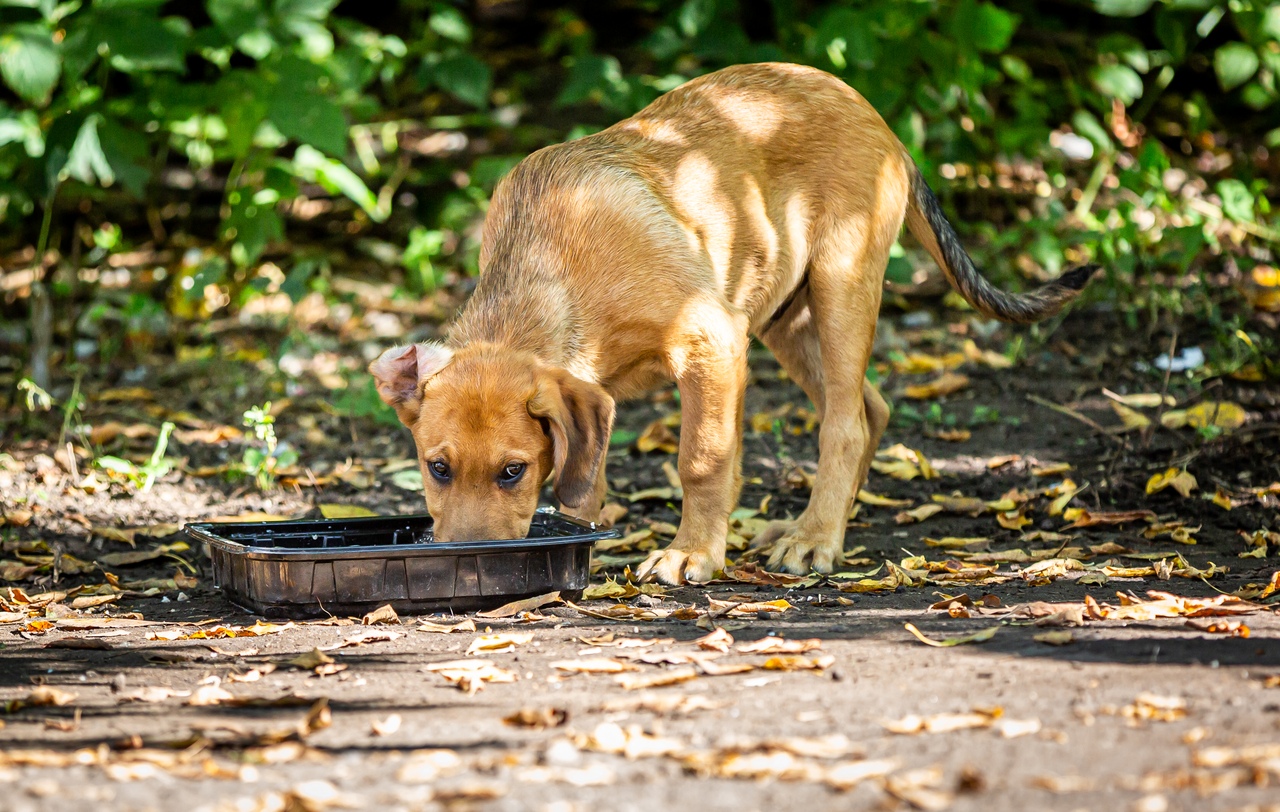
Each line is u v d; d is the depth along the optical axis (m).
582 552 4.64
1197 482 5.97
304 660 3.83
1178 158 10.77
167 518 6.07
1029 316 5.90
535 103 12.07
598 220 4.86
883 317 8.92
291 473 6.64
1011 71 9.66
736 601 4.61
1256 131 11.23
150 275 9.84
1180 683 3.28
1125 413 6.68
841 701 3.26
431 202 10.37
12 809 2.61
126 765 2.87
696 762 2.79
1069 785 2.61
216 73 9.36
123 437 7.18
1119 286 8.34
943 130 9.54
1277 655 3.50
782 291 5.48
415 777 2.79
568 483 4.50
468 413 4.41
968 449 6.77
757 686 3.44
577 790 2.68
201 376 8.32
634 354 4.95
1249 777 2.58
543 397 4.45
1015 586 4.70
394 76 11.09
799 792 2.64
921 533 5.71
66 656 4.07
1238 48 9.02
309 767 2.88
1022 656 3.62
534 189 5.01
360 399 7.13
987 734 2.96
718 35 9.33
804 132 5.43
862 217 5.47
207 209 10.81
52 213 10.38
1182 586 4.60
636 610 4.38
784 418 7.41
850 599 4.61
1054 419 7.07
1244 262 8.30
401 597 4.46
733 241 5.21
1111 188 9.88
